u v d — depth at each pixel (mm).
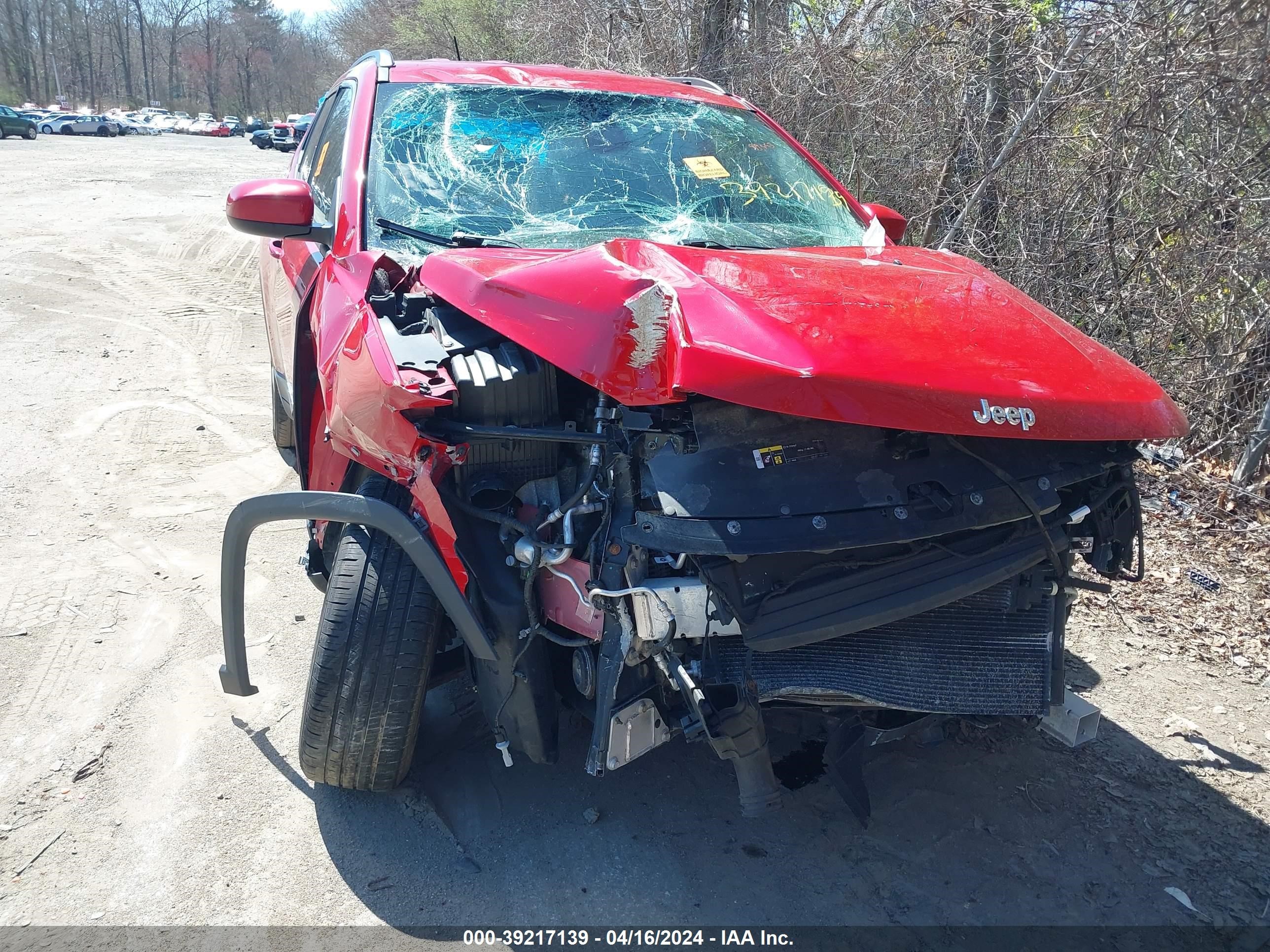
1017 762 3129
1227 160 5207
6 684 3203
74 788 2773
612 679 2227
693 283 2381
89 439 5305
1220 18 5180
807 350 2189
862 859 2682
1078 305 5941
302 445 3219
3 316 7668
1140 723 3371
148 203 14891
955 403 2189
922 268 3076
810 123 7730
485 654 2316
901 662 2455
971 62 6418
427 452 2227
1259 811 2965
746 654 2303
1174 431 2516
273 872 2523
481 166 3375
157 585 3875
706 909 2482
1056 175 5957
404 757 2588
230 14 107062
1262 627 3998
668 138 3734
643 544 2082
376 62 3891
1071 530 2590
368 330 2506
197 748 2963
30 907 2373
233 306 8492
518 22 13336
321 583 3170
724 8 9180
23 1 87938
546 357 2238
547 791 2863
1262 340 5172
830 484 2182
